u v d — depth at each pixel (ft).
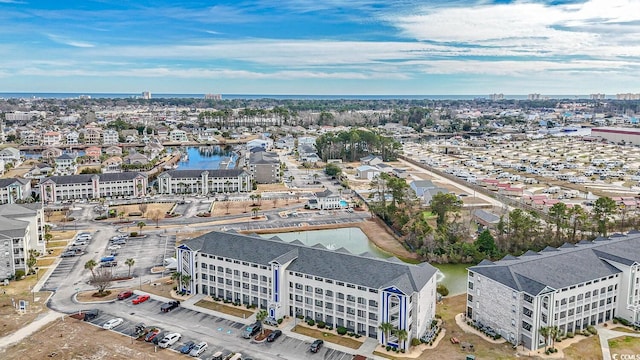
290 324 409.49
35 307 434.71
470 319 417.28
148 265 549.13
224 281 454.40
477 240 599.98
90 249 607.37
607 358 355.36
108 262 553.23
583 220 623.77
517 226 613.93
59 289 477.77
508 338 380.37
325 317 407.64
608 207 637.30
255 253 441.68
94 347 365.20
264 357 354.95
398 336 359.87
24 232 513.45
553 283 379.55
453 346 373.61
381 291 372.38
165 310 427.74
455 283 519.19
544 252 458.50
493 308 393.50
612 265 420.77
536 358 354.95
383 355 359.66
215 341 377.91
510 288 375.25
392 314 373.20
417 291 370.53
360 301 388.57
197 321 411.34
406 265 396.16
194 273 464.24
